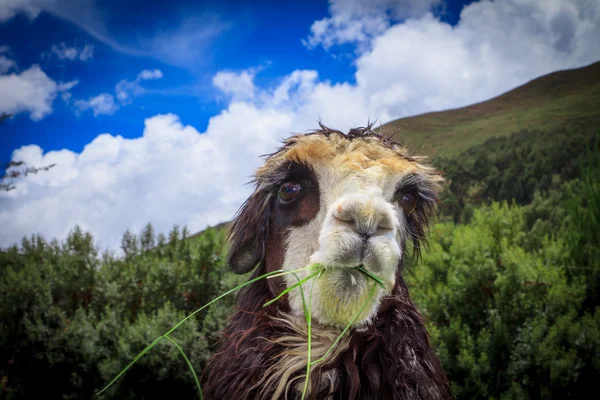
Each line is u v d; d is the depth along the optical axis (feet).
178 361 13.78
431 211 9.43
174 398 14.39
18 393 14.84
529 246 18.71
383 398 7.25
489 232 18.26
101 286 16.60
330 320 6.46
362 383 7.35
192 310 16.06
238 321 8.58
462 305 14.99
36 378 15.06
